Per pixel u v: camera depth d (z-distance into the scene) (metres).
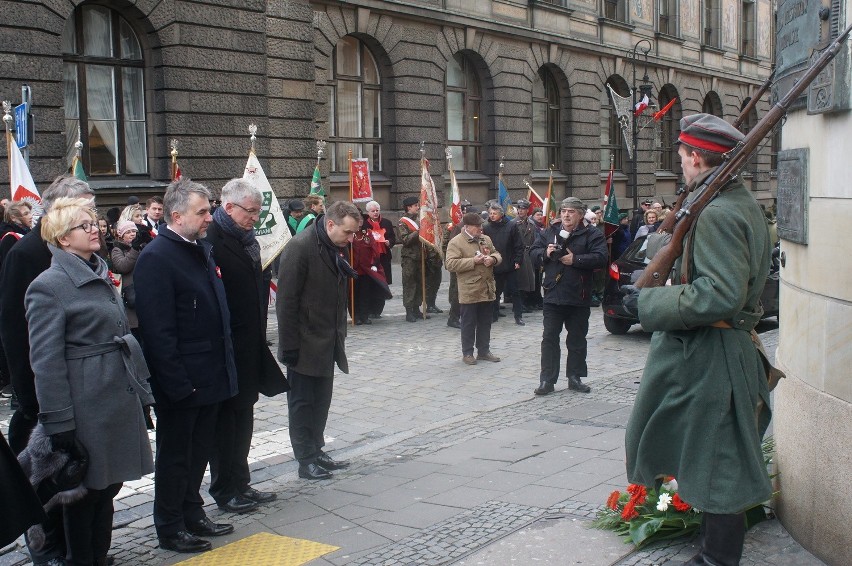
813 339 3.89
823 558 3.78
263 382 5.36
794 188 4.10
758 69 39.47
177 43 15.44
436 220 13.72
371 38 20.05
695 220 3.35
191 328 4.58
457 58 23.00
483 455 6.09
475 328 10.34
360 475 5.87
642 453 3.55
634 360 10.47
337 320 5.91
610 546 4.03
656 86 31.95
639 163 31.16
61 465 3.83
